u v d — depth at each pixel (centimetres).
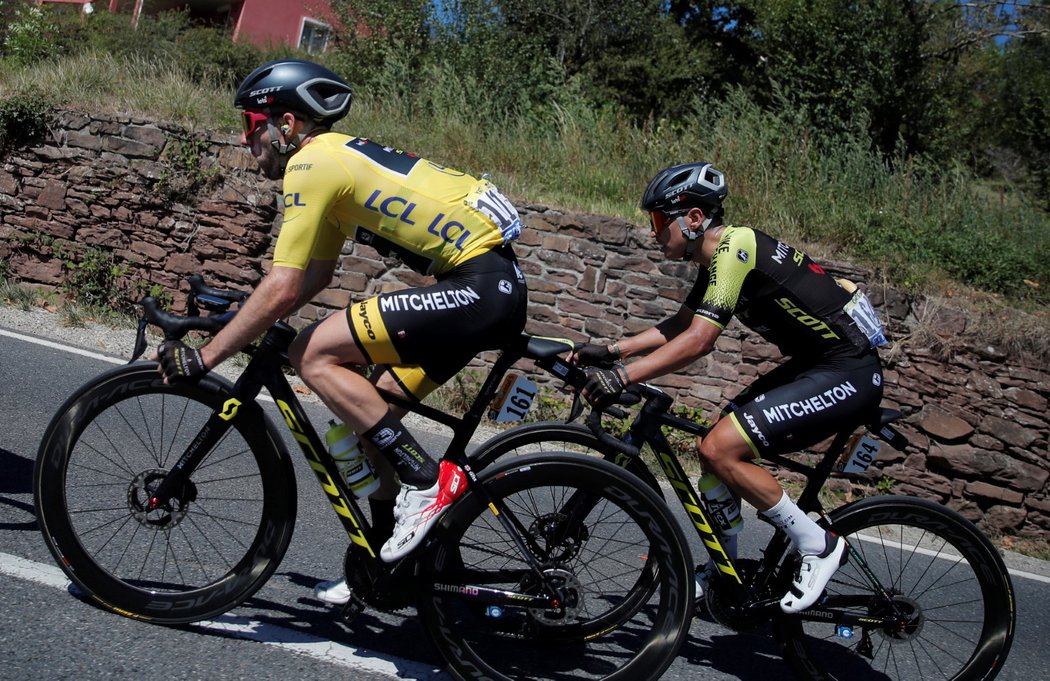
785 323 315
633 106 1883
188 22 1992
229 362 715
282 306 269
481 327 282
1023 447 698
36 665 262
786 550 323
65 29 1694
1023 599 514
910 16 1471
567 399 740
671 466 319
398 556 280
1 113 819
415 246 284
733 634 372
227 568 331
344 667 292
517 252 784
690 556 291
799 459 692
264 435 296
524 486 289
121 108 848
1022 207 995
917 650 359
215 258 813
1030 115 1619
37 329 726
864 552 371
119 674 266
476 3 1462
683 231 317
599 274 777
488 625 317
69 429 290
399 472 288
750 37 1970
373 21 1419
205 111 871
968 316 722
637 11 1856
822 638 357
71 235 828
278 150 289
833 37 1460
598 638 331
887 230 867
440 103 1110
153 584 312
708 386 754
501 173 946
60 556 290
